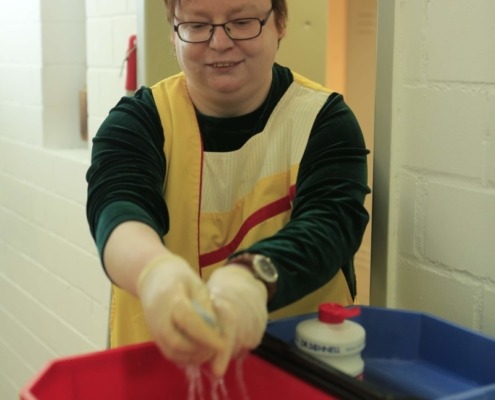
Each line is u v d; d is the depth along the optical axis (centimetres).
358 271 197
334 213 87
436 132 104
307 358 70
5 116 251
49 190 219
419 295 109
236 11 92
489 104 95
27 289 244
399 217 112
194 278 62
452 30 100
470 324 100
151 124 100
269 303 74
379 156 113
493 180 95
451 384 83
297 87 104
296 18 167
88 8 198
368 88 261
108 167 91
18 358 256
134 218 79
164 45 156
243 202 102
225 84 95
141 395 73
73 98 225
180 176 101
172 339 58
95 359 70
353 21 261
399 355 89
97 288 194
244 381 74
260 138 101
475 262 99
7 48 244
